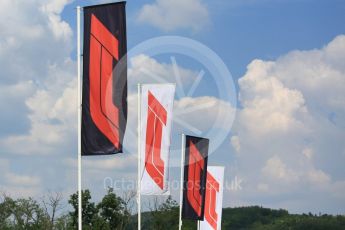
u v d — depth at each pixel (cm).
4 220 9956
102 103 3216
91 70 3222
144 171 4109
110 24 3219
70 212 10038
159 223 11738
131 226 10912
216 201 6291
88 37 3225
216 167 6325
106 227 9962
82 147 3234
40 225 9819
